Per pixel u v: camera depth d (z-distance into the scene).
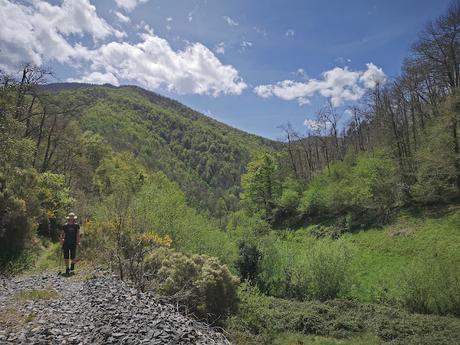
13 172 21.41
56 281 12.89
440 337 18.89
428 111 56.72
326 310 23.70
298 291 30.62
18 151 24.50
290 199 66.75
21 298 9.98
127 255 16.83
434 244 36.69
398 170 51.31
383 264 37.03
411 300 25.39
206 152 180.38
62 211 28.61
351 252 31.22
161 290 14.90
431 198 44.97
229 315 15.93
